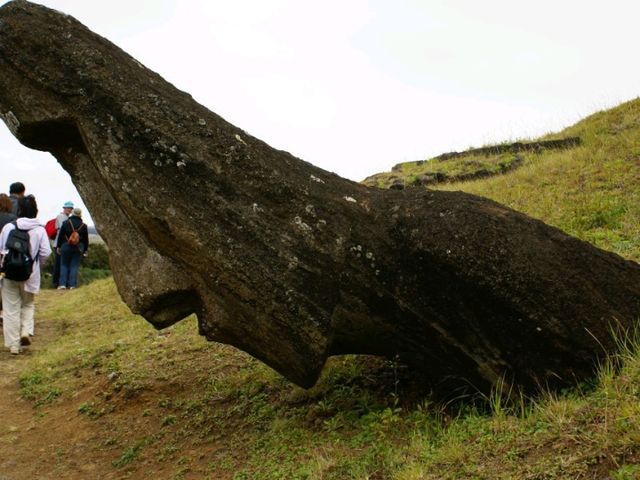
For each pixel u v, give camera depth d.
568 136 14.20
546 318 4.55
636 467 3.29
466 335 4.77
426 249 4.74
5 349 9.46
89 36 5.22
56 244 15.29
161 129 4.89
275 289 4.77
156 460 5.57
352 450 4.62
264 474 4.66
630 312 4.71
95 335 10.07
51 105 5.01
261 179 4.94
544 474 3.51
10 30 5.04
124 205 4.91
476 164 13.78
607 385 4.14
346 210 5.03
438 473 3.88
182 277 5.00
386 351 5.20
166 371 7.54
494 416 4.40
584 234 8.11
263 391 6.33
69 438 6.42
